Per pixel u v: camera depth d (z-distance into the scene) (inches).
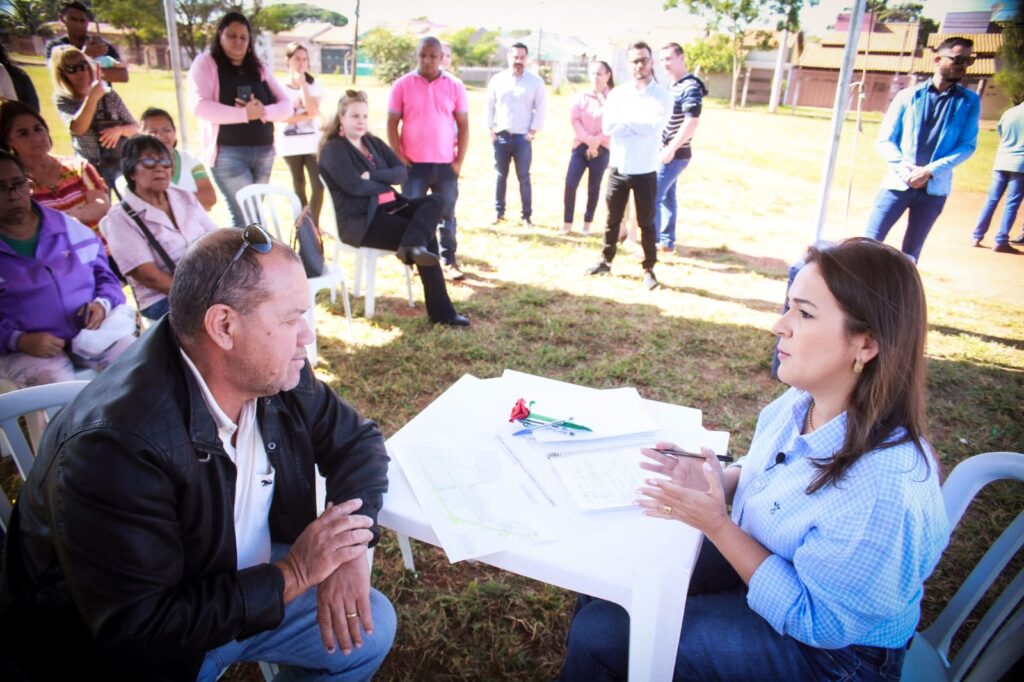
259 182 193.0
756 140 591.5
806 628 47.3
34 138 136.2
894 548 44.8
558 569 49.5
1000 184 271.1
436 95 200.1
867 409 48.0
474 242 256.4
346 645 54.2
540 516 54.9
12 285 99.4
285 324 48.3
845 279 47.3
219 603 47.6
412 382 146.7
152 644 44.9
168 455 45.9
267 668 70.4
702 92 228.7
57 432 46.3
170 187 126.1
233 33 174.2
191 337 47.4
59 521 43.0
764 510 53.2
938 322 199.5
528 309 191.6
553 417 69.4
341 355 159.2
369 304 178.9
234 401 51.9
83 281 106.6
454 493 57.5
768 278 230.1
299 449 59.5
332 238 247.4
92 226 144.0
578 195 349.1
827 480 48.2
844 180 435.2
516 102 261.9
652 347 169.3
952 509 61.7
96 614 43.8
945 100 174.1
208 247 46.4
